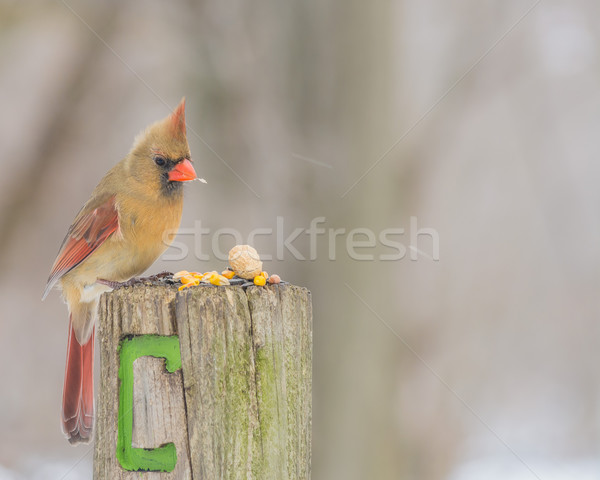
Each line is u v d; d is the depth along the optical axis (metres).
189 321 4.57
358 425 9.41
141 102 13.48
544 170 14.80
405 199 9.98
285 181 9.57
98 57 12.44
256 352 4.61
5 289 13.84
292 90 9.70
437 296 12.88
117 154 13.45
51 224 13.62
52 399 13.99
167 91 11.23
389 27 9.65
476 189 14.57
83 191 13.52
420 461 11.80
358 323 9.44
